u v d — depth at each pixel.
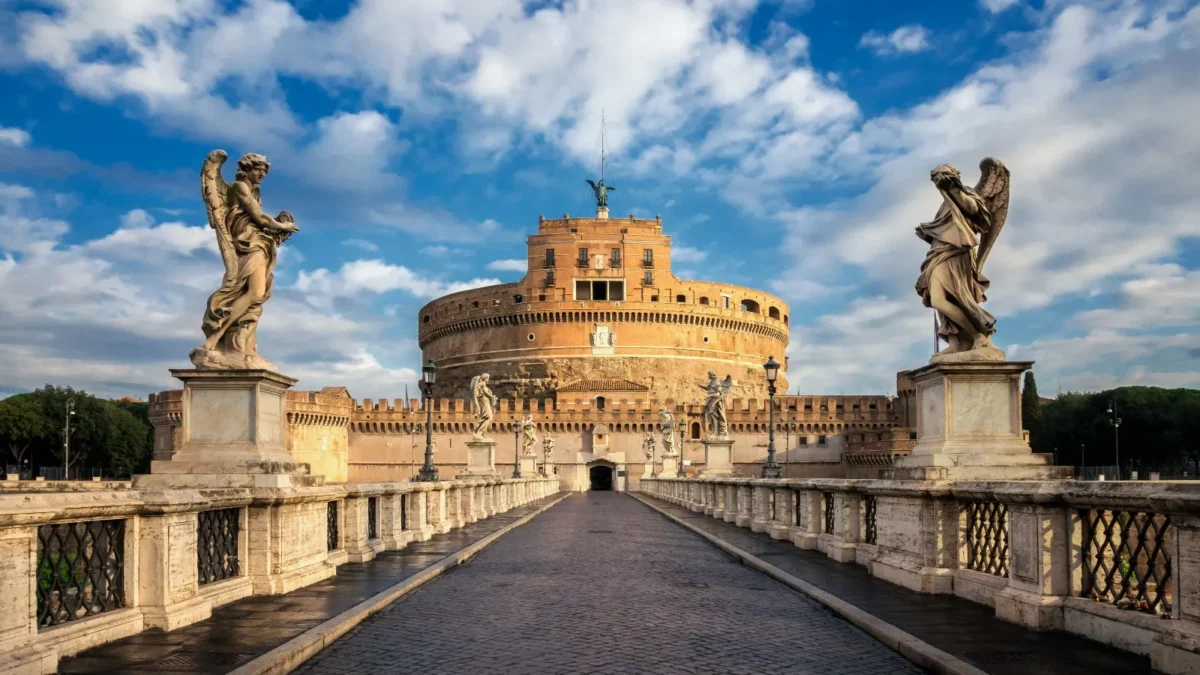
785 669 9.31
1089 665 8.59
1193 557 7.69
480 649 10.27
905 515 13.95
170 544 10.61
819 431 130.75
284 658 9.07
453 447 128.75
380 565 17.59
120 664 8.80
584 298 149.88
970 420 13.35
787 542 23.33
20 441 104.62
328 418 122.06
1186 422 97.69
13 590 8.06
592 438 129.88
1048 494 9.94
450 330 159.38
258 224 14.40
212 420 13.73
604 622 12.00
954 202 13.95
